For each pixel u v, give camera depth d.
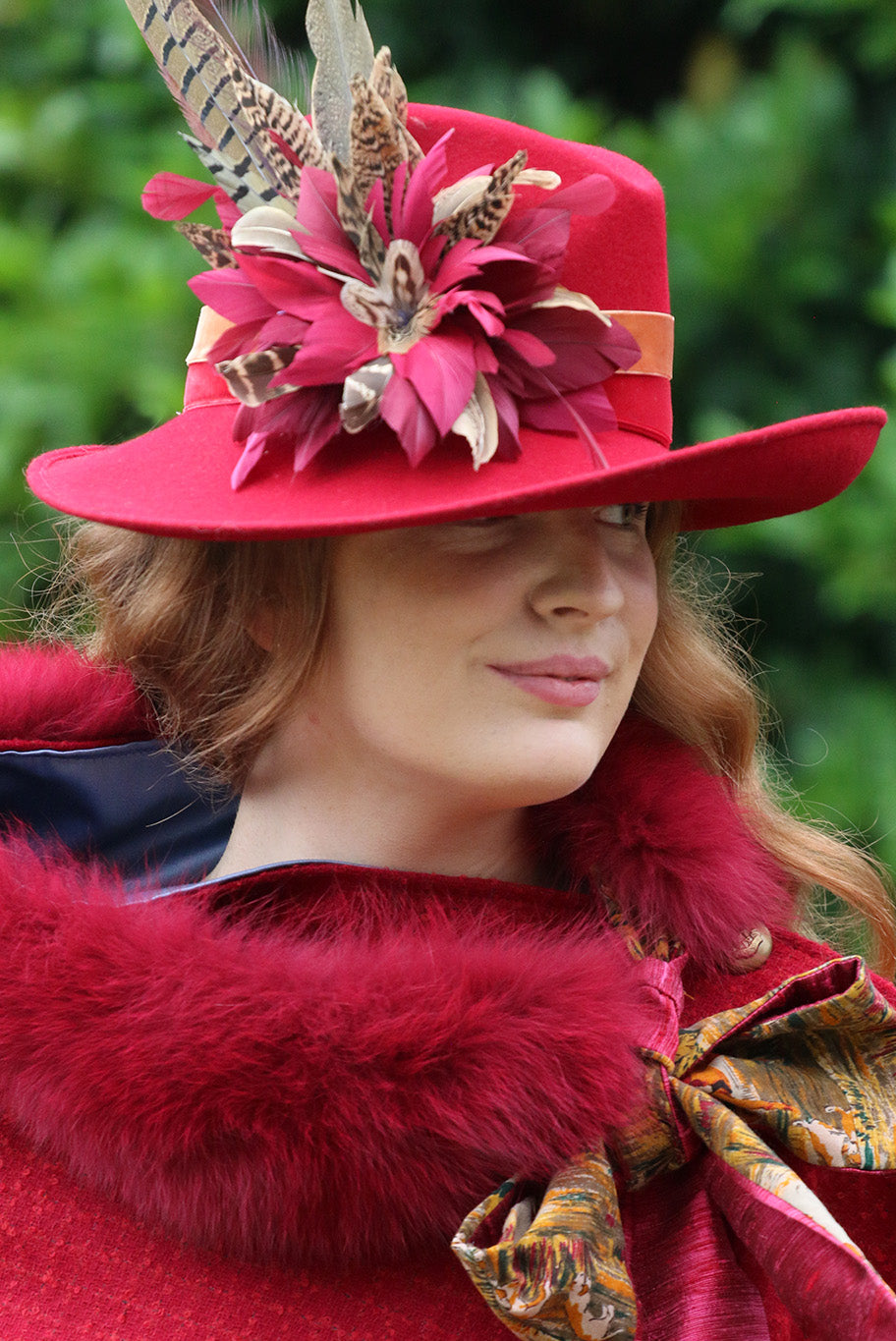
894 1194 2.83
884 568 5.66
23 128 6.16
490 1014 2.39
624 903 2.88
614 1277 2.28
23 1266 2.57
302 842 2.93
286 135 2.57
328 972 2.45
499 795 2.61
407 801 2.79
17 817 3.39
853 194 6.14
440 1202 2.40
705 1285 2.45
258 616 2.85
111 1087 2.39
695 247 6.04
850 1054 2.67
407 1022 2.36
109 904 2.67
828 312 6.23
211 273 2.54
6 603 5.89
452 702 2.56
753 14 6.24
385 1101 2.33
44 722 3.36
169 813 3.39
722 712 3.33
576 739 2.58
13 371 5.85
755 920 2.96
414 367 2.32
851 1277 2.24
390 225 2.47
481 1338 2.46
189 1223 2.45
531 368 2.44
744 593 6.22
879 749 5.91
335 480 2.43
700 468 2.28
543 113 5.89
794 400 6.18
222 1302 2.49
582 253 2.64
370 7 6.46
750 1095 2.57
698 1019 2.94
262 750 3.02
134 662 3.18
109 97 6.24
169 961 2.50
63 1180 2.62
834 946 4.33
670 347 2.78
